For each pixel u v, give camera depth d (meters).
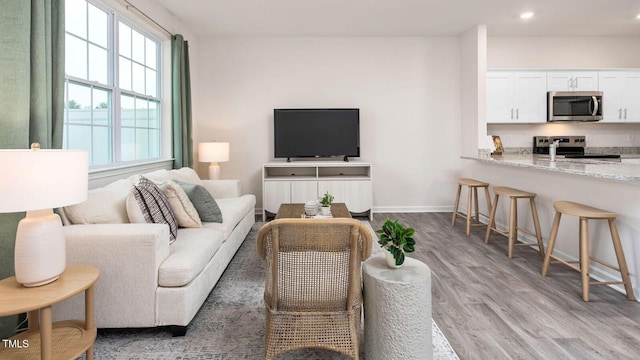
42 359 1.38
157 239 1.95
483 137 4.90
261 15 4.44
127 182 2.77
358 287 1.72
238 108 5.36
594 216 2.40
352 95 5.38
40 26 2.06
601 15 4.50
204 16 4.46
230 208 3.54
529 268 3.05
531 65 5.35
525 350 1.84
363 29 5.00
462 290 2.60
